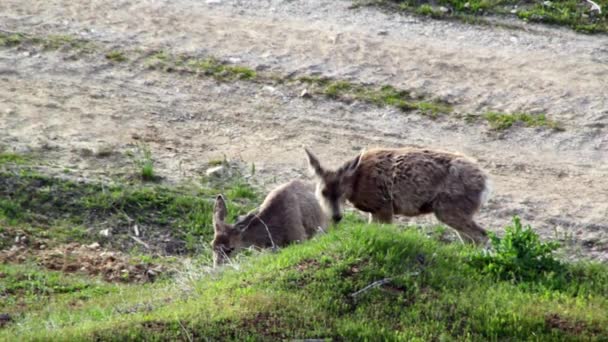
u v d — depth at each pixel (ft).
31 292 129.29
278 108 186.39
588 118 183.52
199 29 208.54
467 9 218.79
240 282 119.03
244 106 186.60
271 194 140.56
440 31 211.82
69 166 163.32
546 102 187.93
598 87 191.83
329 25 212.64
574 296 121.80
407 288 116.67
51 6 213.46
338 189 142.20
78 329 108.58
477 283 120.88
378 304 113.70
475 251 128.77
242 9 218.38
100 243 147.33
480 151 175.32
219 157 170.81
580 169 170.81
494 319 111.86
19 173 157.58
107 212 153.28
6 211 150.30
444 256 125.49
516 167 171.12
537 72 197.06
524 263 125.90
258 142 176.04
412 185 141.08
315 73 195.42
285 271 119.34
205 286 122.21
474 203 140.05
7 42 198.49
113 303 122.01
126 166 165.58
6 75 189.47
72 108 181.06
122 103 184.34
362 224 135.13
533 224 154.61
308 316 110.32
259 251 134.41
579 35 211.20
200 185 162.61
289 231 137.80
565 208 159.02
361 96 189.47
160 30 207.10
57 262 139.74
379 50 203.00
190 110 184.34
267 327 108.27
